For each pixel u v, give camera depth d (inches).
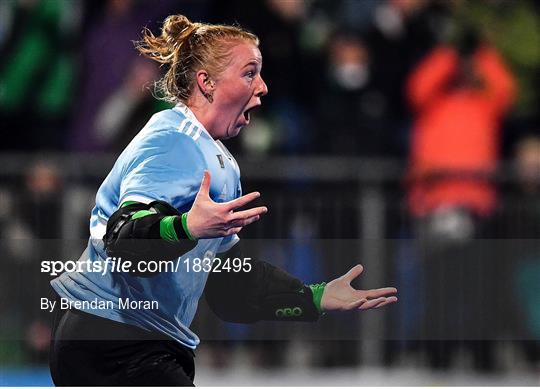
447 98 1248.2
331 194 1168.2
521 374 1165.7
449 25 1279.5
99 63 1239.5
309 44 1267.2
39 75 1256.8
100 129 1235.2
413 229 1168.8
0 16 1270.9
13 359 1144.8
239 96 559.2
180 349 562.6
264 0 1259.2
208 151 544.1
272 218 1157.7
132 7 1236.5
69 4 1257.4
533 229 1175.6
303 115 1257.4
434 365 1162.6
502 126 1290.6
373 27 1273.4
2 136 1254.9
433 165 1212.5
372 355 1160.2
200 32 561.9
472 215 1172.5
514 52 1321.4
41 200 1159.0
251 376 1146.7
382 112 1261.1
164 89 570.6
